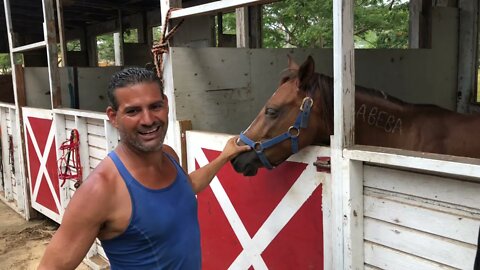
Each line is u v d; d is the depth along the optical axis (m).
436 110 2.59
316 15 9.65
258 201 2.40
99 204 1.30
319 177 2.05
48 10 4.28
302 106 2.08
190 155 2.82
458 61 4.91
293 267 2.26
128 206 1.34
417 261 1.72
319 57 3.93
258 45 5.66
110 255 1.41
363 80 4.20
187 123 2.84
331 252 2.03
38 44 4.49
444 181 1.59
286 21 10.61
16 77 5.15
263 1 2.11
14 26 8.47
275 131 2.10
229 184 2.57
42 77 5.37
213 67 3.05
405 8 8.32
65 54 6.64
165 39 2.76
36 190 5.12
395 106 2.45
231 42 6.68
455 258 1.60
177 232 1.42
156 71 2.85
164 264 1.40
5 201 6.11
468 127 2.49
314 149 2.06
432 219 1.65
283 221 2.27
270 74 3.48
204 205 2.78
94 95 5.56
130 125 1.33
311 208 2.11
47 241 4.73
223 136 2.54
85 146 3.98
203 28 6.30
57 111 4.28
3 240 4.78
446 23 4.74
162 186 1.42
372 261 1.89
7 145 5.93
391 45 9.11
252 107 3.34
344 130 1.84
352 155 1.80
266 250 2.40
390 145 2.42
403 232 1.76
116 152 1.40
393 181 1.76
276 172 2.27
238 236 2.56
